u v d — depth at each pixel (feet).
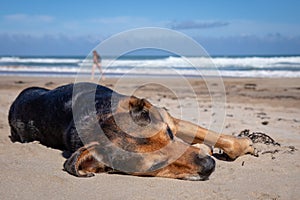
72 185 3.08
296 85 13.94
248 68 24.06
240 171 3.54
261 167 3.67
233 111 7.79
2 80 16.37
